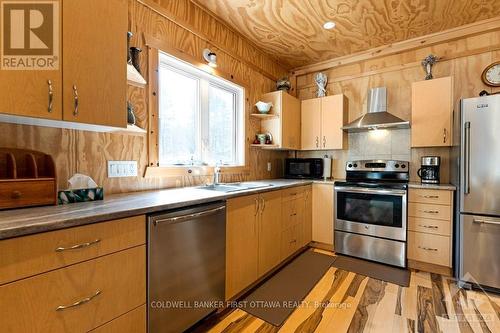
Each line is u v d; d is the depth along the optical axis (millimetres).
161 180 2053
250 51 3074
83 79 1230
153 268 1273
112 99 1363
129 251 1167
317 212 3139
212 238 1642
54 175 1257
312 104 3506
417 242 2475
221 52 2617
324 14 2447
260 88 3283
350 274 2408
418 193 2469
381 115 2984
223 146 2844
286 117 3262
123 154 1789
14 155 1269
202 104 2484
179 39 2145
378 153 3289
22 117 1085
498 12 2412
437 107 2629
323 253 2984
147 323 1255
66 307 954
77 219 966
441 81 2617
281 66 3736
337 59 3494
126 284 1156
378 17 2498
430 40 2855
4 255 807
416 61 3031
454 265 2305
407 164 2846
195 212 1504
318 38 2934
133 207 1197
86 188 1402
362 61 3381
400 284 2201
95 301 1041
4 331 812
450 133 2570
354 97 3475
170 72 2201
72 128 1511
